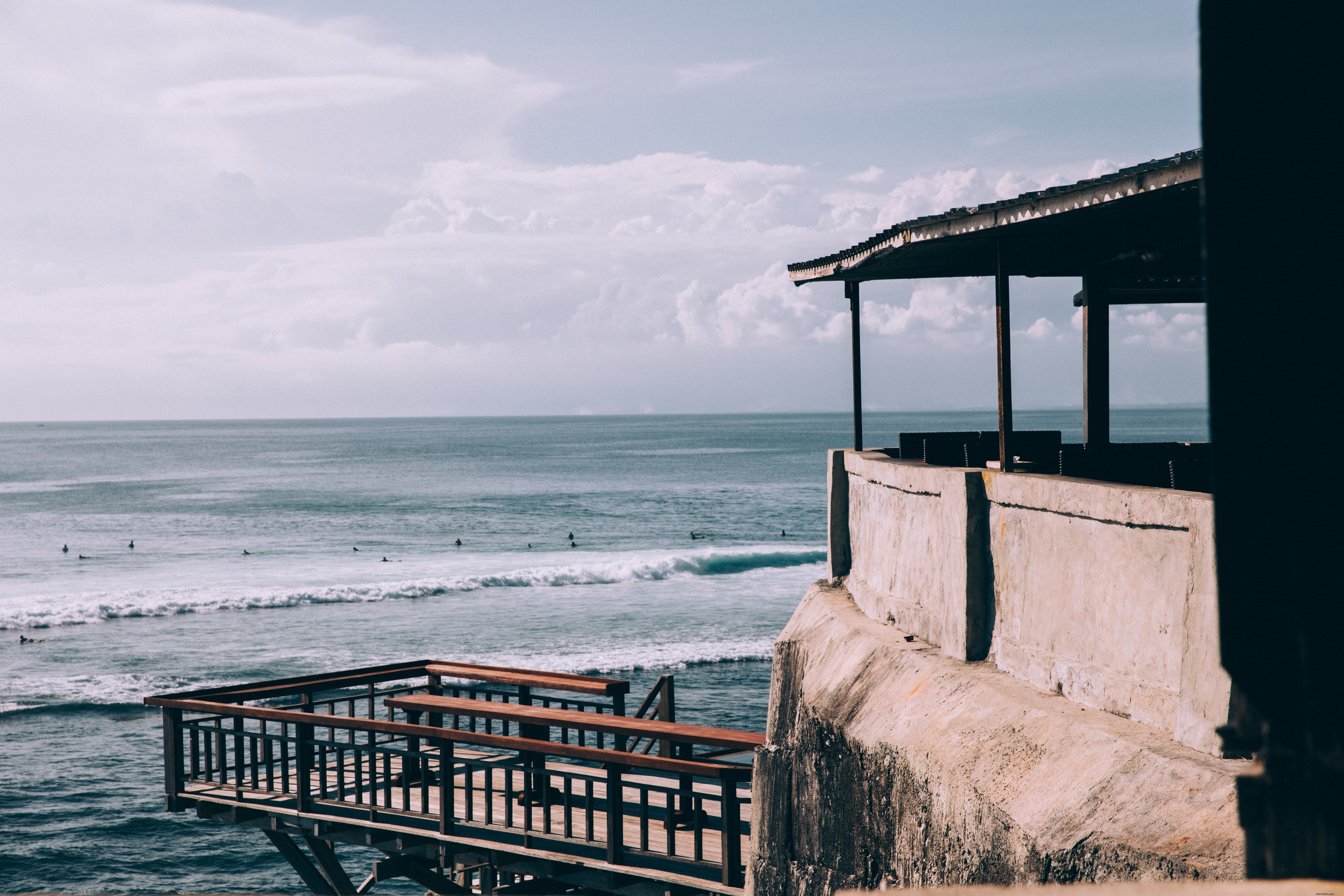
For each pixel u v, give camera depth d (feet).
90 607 116.88
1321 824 3.80
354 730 26.08
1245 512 4.09
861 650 20.42
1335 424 4.06
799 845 19.43
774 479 347.77
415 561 167.32
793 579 147.64
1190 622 12.81
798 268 28.02
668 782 29.71
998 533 17.84
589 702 29.86
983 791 14.34
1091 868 11.78
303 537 200.64
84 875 51.72
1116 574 14.62
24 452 582.76
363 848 58.59
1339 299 4.15
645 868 22.27
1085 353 27.17
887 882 16.63
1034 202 16.84
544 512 246.88
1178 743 12.82
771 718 22.65
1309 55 4.23
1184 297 30.73
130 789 63.26
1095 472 23.53
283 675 90.84
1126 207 15.76
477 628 110.63
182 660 96.37
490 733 25.32
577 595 132.87
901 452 28.25
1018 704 15.52
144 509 252.62
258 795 28.81
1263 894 3.68
